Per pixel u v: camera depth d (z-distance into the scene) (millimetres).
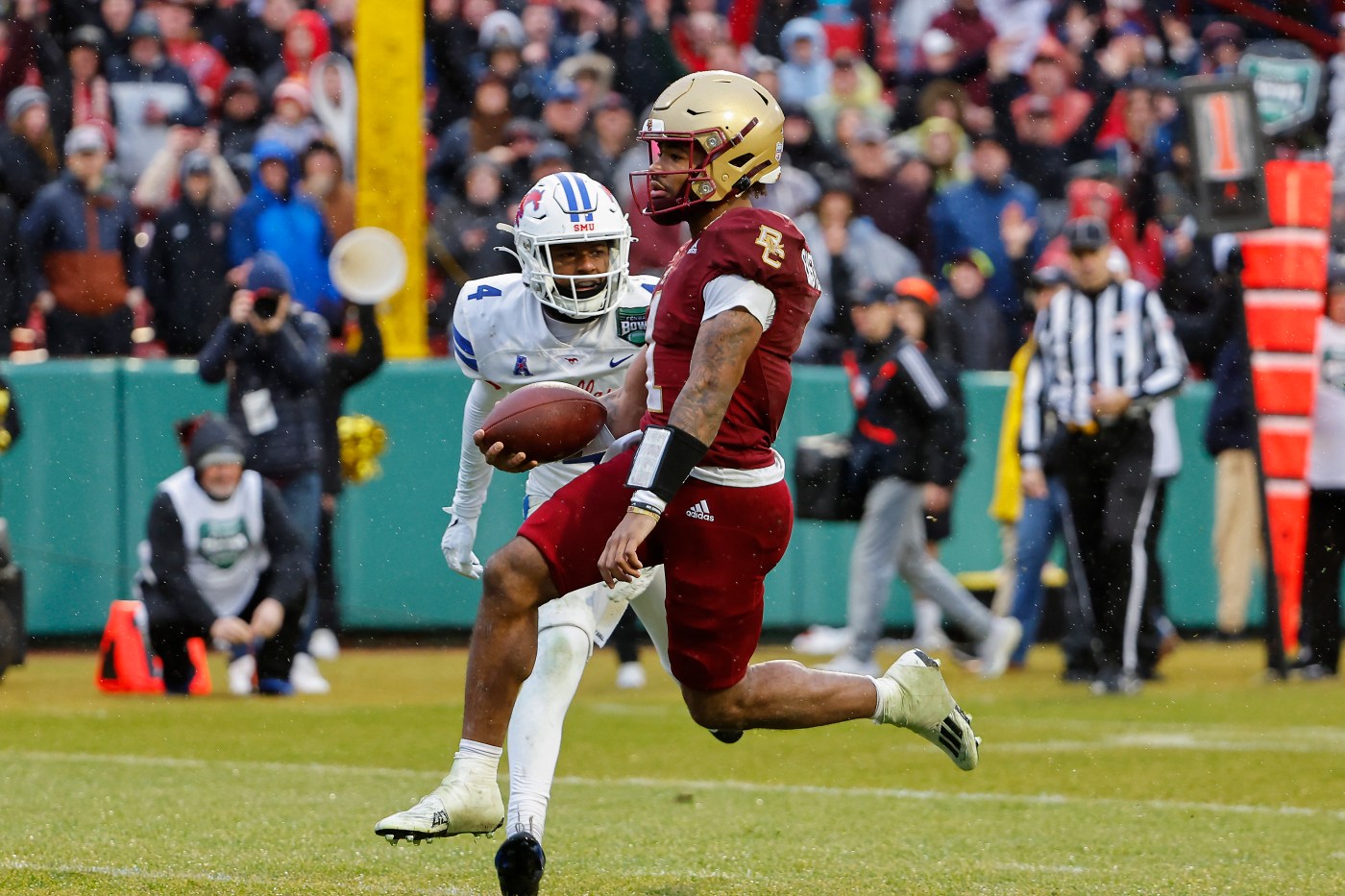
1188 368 35281
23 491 30156
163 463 30797
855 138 37281
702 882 13344
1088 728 23688
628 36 39656
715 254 11531
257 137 36219
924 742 22250
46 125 34531
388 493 31328
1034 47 44344
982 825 16359
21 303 32312
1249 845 15383
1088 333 26703
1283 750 21625
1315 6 45625
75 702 25344
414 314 33906
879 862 14320
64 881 12953
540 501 15219
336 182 34625
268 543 26281
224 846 14703
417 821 11453
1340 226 35031
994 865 14219
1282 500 29375
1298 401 29250
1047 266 33969
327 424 29625
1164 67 44000
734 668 12172
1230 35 42781
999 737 22859
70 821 15875
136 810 16562
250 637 25750
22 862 13805
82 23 37125
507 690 11805
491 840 15250
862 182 37062
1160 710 25562
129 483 30641
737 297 11430
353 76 37750
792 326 11766
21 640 27250
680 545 11805
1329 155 39125
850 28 43531
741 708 12617
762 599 12141
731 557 11820
